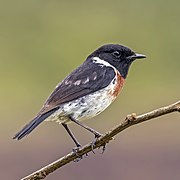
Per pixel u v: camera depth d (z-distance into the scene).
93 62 9.02
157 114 6.98
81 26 21.23
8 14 21.48
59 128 15.53
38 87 19.41
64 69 20.27
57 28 21.17
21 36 20.92
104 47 9.14
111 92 8.79
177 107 6.93
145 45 20.77
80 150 7.58
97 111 8.68
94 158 13.55
